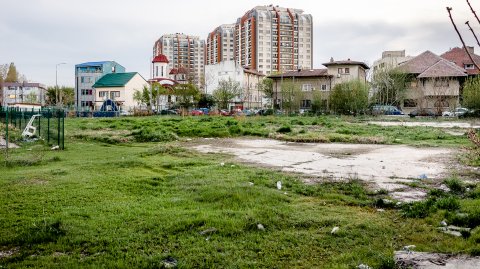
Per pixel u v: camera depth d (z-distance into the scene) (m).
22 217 6.75
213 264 4.96
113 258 5.15
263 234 6.10
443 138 21.55
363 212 7.39
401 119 45.47
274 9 148.88
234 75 101.38
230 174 10.74
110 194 8.59
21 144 20.22
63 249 5.43
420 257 5.02
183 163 13.11
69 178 10.25
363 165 12.63
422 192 8.84
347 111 53.91
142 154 15.80
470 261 4.82
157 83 84.94
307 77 73.25
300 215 7.04
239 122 34.06
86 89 104.31
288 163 13.19
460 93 60.12
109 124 35.19
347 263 4.97
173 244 5.64
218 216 6.78
